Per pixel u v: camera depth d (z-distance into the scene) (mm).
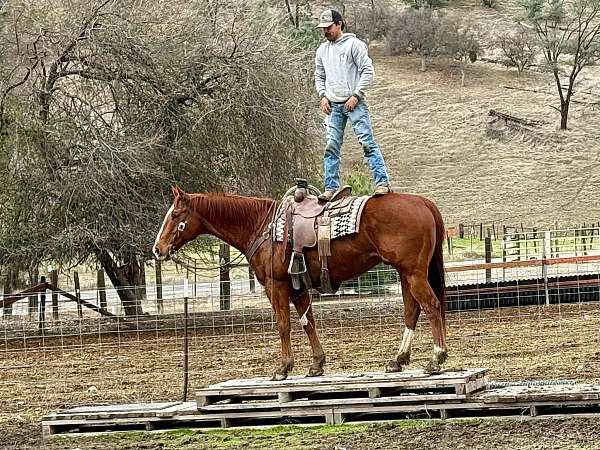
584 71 93438
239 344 20047
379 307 24750
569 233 57281
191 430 11555
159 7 26828
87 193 24078
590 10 104438
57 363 18953
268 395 11500
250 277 28797
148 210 25297
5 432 12203
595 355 15766
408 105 87750
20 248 24906
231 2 27875
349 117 12156
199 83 26703
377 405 11031
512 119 81312
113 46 25281
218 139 26516
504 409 10938
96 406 12492
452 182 72250
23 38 25406
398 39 101438
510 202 67688
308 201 11773
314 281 11672
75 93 25797
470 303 23938
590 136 78438
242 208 12203
